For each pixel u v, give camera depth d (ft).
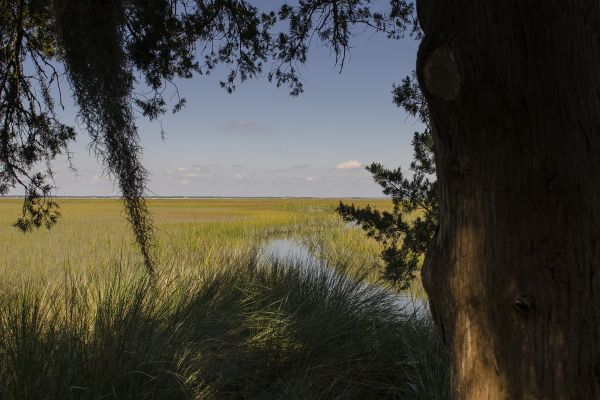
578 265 4.26
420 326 17.38
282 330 15.70
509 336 4.45
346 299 19.15
